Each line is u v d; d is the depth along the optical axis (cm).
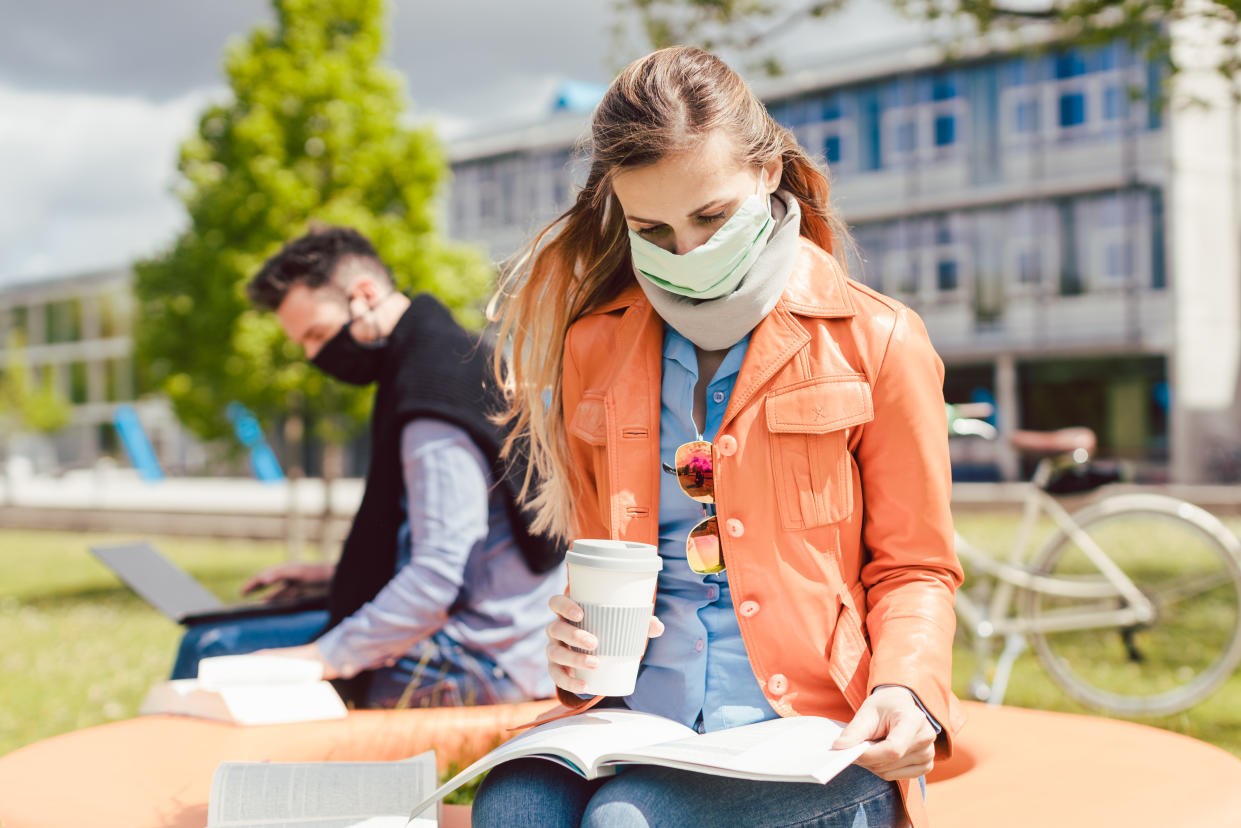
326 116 962
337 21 996
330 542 1009
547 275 167
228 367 931
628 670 134
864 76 2259
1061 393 2153
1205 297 2045
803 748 117
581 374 161
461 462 238
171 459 3638
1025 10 564
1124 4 528
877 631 133
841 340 142
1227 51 513
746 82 144
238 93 973
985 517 1344
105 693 507
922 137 2228
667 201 133
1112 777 182
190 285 958
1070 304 2108
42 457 4022
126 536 1598
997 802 172
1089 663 446
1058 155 2097
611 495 146
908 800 132
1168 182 2000
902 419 138
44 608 857
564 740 128
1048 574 419
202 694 221
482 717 218
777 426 138
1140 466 2062
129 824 164
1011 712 236
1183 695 394
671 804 120
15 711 477
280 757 199
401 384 245
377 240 959
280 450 3117
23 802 174
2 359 4128
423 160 999
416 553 237
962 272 2208
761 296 138
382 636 231
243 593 308
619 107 136
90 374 3881
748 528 139
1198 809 164
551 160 2692
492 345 254
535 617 253
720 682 141
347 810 154
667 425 148
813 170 154
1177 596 402
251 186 944
